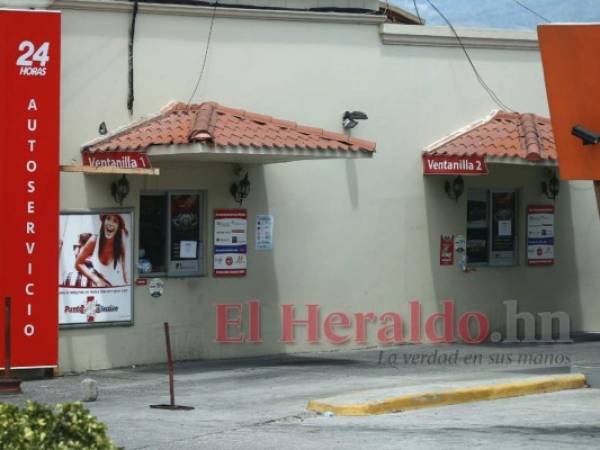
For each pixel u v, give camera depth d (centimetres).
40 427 729
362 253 2116
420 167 2173
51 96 1670
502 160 2094
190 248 1944
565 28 1480
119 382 1686
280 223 2028
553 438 1195
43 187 1669
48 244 1673
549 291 2347
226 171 1966
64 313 1795
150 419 1319
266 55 2002
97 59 1838
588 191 2397
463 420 1313
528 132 2147
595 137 1467
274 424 1281
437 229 2197
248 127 1823
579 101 1485
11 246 1658
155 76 1892
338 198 2089
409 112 2159
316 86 2056
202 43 1936
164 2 1908
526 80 2298
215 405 1432
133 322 1869
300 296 2052
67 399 1523
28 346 1662
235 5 1983
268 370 1809
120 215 1852
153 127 1816
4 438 717
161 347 1902
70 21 1812
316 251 2067
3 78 1648
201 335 1947
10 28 1648
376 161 2127
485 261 2284
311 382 1648
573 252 2380
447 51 2200
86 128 1825
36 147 1666
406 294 2166
